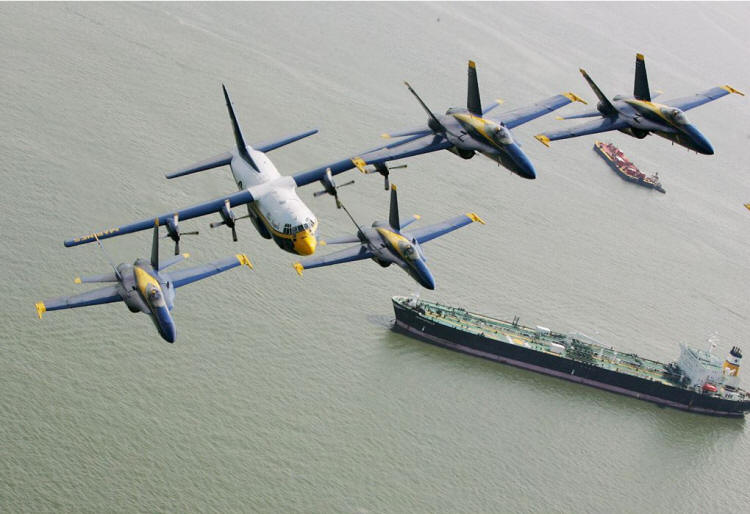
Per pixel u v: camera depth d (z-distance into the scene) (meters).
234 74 165.00
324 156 145.25
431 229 92.25
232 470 89.25
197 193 126.44
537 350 121.69
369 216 132.50
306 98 163.12
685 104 93.38
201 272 83.00
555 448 108.38
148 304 77.88
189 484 86.75
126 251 110.62
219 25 184.25
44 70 148.50
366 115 162.62
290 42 185.12
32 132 130.12
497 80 193.62
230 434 92.75
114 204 119.38
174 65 162.38
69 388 92.62
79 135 132.50
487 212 143.62
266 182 90.00
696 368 124.75
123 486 85.00
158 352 99.38
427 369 115.50
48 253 107.56
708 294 142.38
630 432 118.81
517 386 120.44
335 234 127.06
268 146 95.44
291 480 89.88
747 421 129.88
